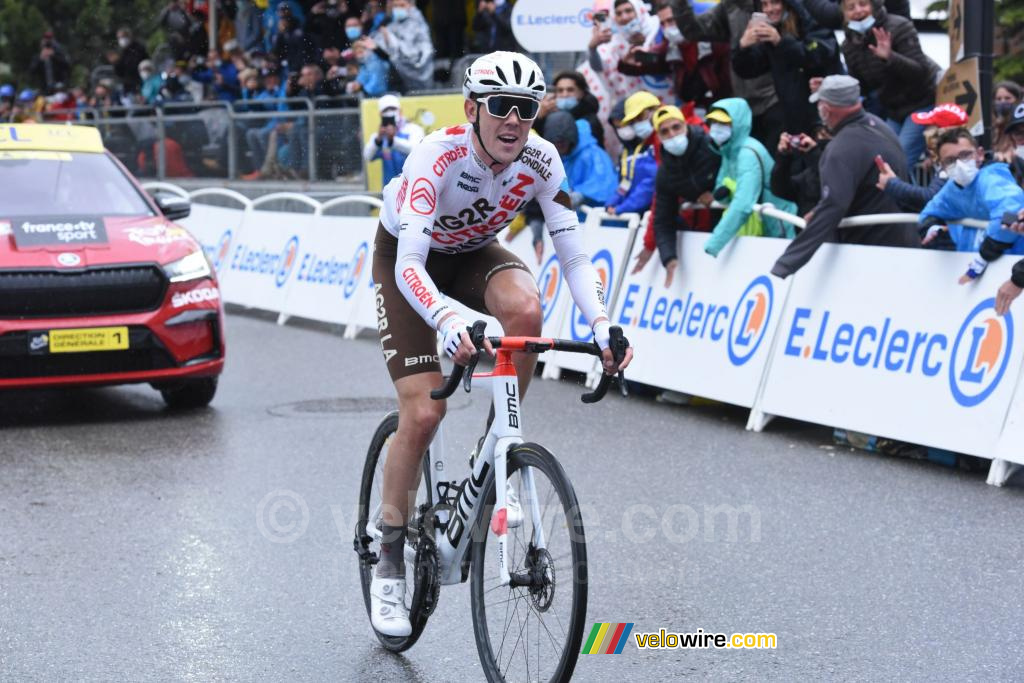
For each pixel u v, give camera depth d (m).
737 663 8.84
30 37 59.38
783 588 10.37
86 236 17.64
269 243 28.97
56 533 12.27
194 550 11.68
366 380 20.41
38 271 16.88
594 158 21.33
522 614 8.00
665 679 8.59
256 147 34.31
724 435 16.16
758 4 19.91
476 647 9.37
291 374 21.11
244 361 22.59
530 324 8.72
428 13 35.25
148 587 10.70
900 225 15.77
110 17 59.88
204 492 13.67
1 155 19.23
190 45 43.50
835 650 9.02
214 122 35.81
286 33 36.16
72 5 59.91
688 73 21.59
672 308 18.48
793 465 14.47
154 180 38.91
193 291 17.70
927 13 32.00
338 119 31.42
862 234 15.95
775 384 16.34
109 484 14.08
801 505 12.79
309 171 32.47
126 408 18.55
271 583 10.78
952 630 9.36
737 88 20.22
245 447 15.76
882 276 15.34
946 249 15.02
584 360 20.00
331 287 26.42
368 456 9.86
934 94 19.41
